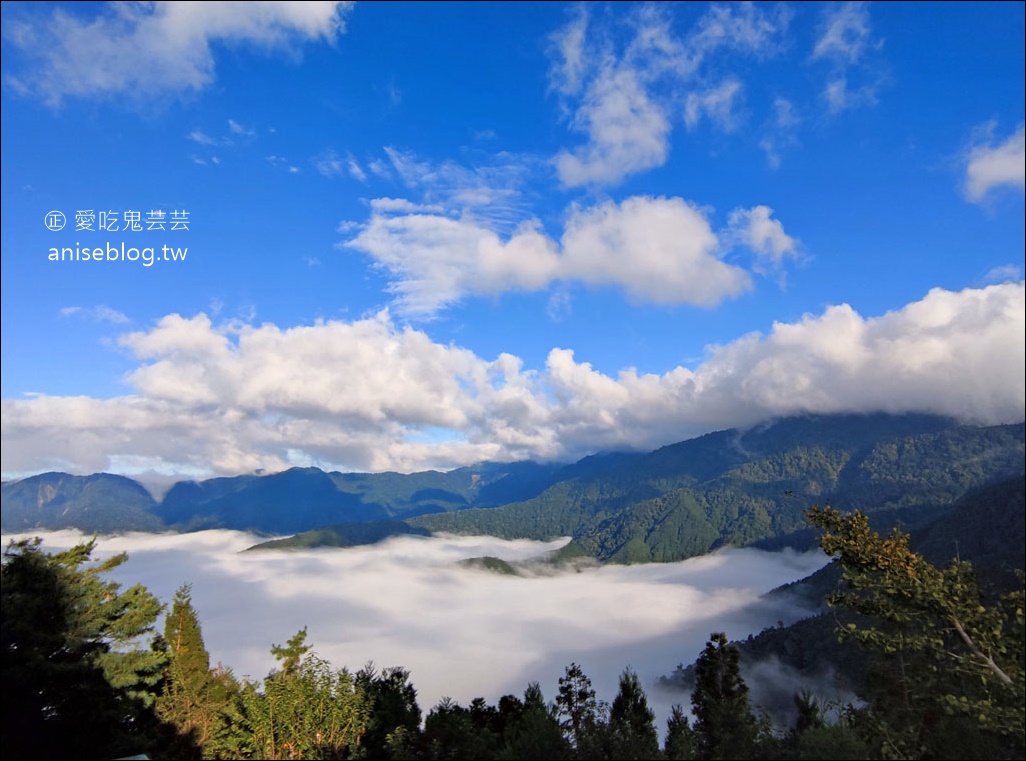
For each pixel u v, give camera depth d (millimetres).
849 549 13852
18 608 15742
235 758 16906
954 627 12492
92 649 17859
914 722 13641
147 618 19594
